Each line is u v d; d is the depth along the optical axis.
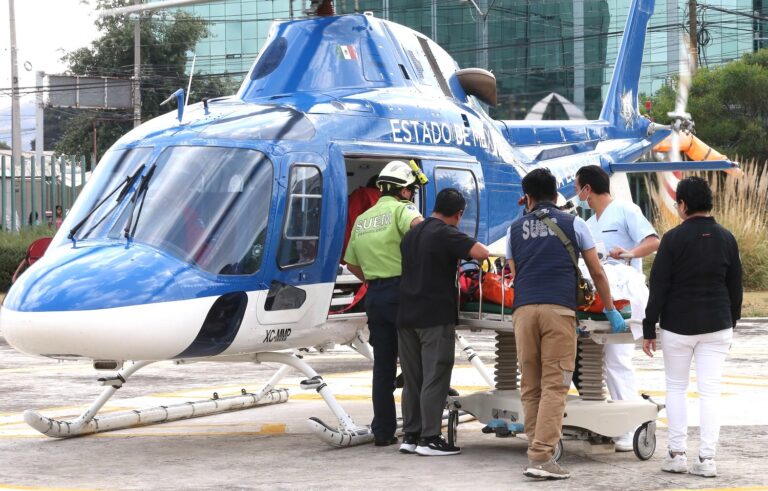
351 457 7.72
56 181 31.38
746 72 36.88
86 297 7.22
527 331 6.85
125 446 8.32
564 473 6.81
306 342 8.46
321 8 10.09
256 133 8.19
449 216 7.72
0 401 10.93
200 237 7.70
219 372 13.38
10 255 26.20
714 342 6.82
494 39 53.06
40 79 50.97
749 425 8.77
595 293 7.25
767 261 24.75
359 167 10.16
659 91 40.06
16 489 6.73
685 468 6.98
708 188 6.87
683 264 6.80
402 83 9.85
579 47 53.25
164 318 7.32
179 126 8.31
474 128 10.38
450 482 6.77
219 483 6.85
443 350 7.59
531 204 7.14
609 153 13.82
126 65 55.66
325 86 9.48
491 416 7.77
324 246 8.38
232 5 58.06
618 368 7.87
